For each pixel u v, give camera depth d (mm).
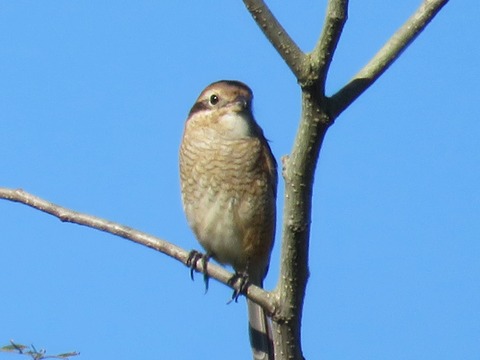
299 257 7309
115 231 8812
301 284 7473
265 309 7676
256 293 7715
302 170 6902
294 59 6469
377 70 6996
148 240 8812
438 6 7125
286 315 7621
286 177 7016
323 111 6656
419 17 7164
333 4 6293
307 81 6527
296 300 7547
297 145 6844
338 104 6766
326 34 6367
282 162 7172
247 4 6430
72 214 8883
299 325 7711
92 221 8875
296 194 7012
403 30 7148
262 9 6449
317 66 6477
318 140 6770
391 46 7078
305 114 6691
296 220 7113
